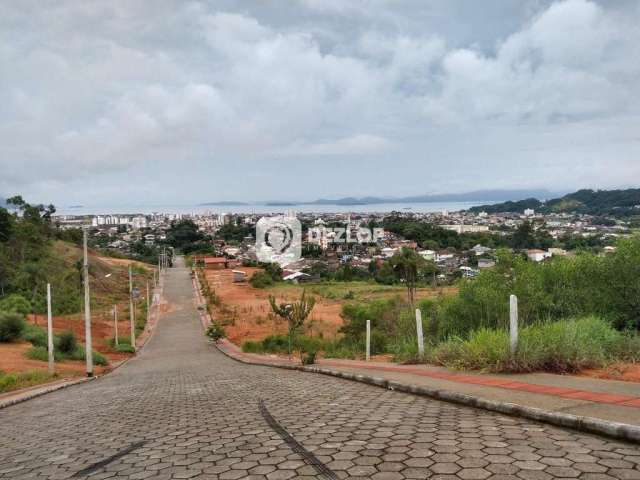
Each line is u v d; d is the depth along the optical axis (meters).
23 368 23.19
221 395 10.12
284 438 5.45
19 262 71.88
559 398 5.86
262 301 66.62
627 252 11.70
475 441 4.66
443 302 17.44
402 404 6.95
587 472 3.67
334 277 105.31
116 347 38.09
